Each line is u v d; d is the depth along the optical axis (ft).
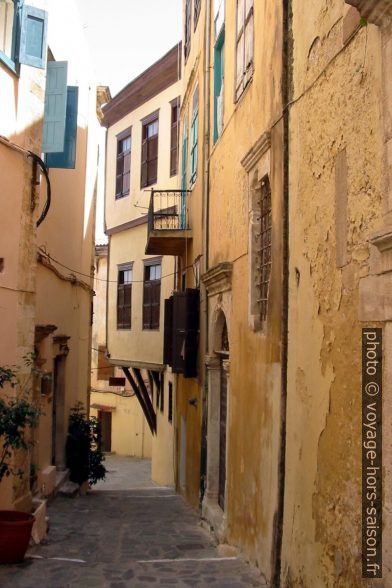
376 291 11.53
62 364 38.91
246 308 23.38
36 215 25.67
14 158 24.38
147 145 57.11
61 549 23.53
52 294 35.24
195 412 37.68
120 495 43.04
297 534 15.98
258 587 18.17
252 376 22.12
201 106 37.60
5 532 20.18
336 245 13.75
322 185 14.79
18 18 24.85
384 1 10.77
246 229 23.63
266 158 20.68
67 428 40.42
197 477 36.11
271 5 20.18
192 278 40.96
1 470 20.68
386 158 11.10
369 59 11.99
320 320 14.75
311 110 15.75
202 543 26.16
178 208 49.88
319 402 14.64
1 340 23.58
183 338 37.40
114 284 62.75
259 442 20.72
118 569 20.35
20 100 24.64
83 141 45.39
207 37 35.24
